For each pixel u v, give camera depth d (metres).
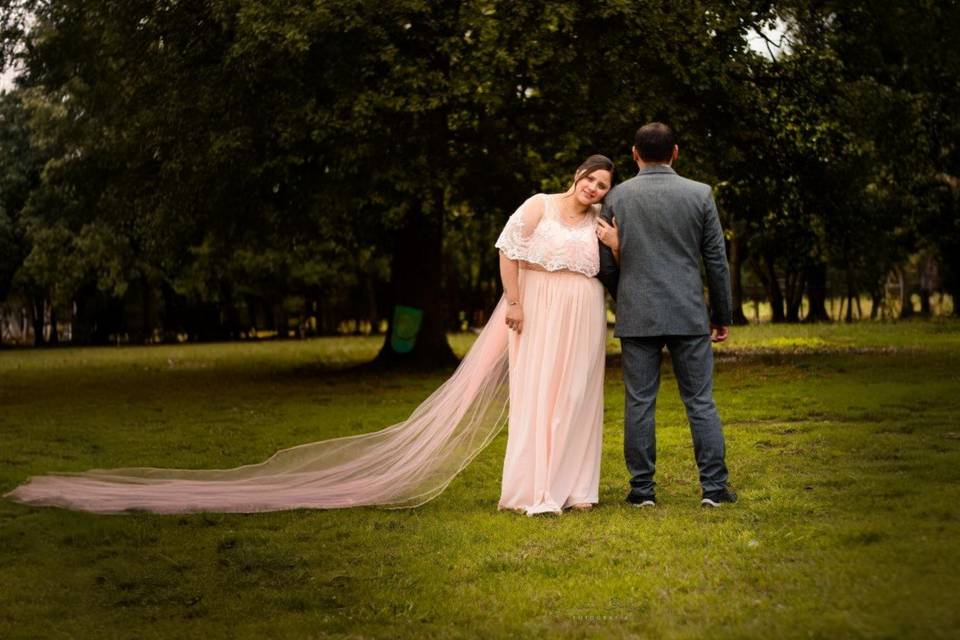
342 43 15.71
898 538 4.61
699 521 5.25
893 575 3.98
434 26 15.73
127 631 3.83
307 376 18.31
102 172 19.75
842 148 18.39
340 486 6.39
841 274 47.19
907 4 17.95
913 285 50.53
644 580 4.18
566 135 15.29
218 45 17.19
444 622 3.79
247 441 9.44
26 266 38.47
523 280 5.97
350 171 15.70
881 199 25.61
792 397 10.89
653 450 5.86
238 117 16.33
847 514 5.20
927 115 20.73
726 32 16.20
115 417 11.87
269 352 29.89
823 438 7.85
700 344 5.77
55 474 7.06
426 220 18.52
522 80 15.89
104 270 38.59
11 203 42.28
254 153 16.56
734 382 13.23
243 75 15.83
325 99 15.98
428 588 4.24
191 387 16.44
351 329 63.69
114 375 20.41
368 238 20.30
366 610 3.96
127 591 4.39
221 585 4.45
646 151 5.93
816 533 4.79
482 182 17.00
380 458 6.43
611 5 14.77
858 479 6.14
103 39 17.70
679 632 3.49
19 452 8.95
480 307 52.44
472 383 6.33
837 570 4.12
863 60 18.52
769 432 8.45
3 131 41.81
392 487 6.27
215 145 15.87
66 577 4.64
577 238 5.90
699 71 15.46
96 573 4.71
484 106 15.99
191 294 40.53
